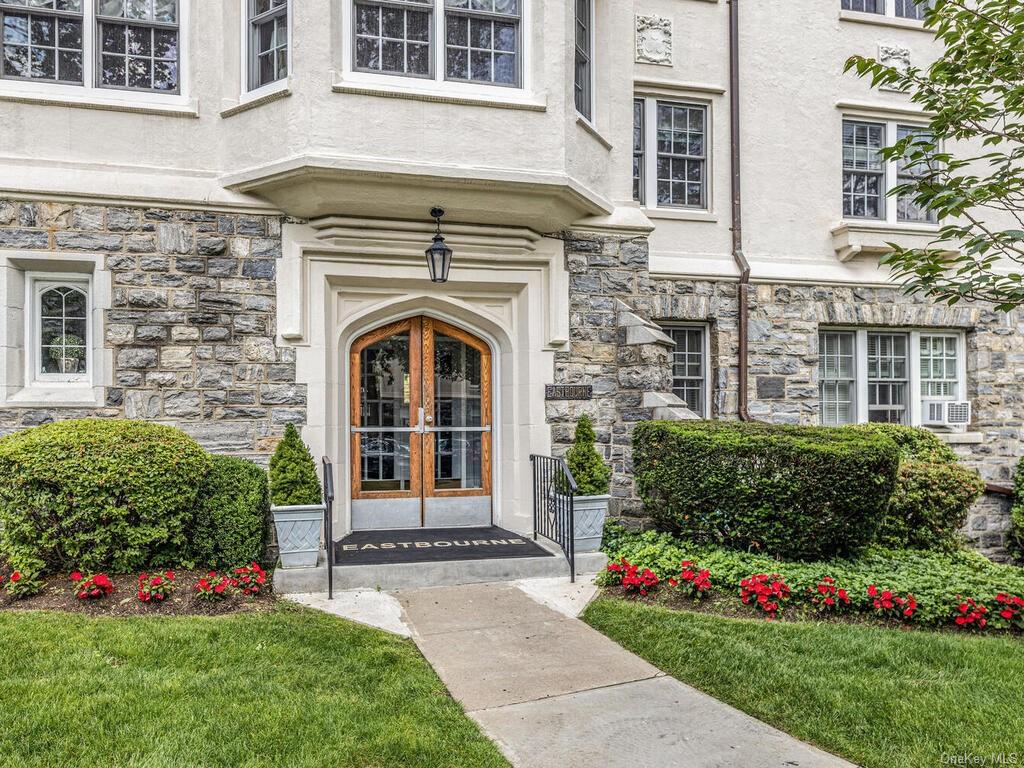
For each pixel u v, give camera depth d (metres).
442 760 3.40
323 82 6.50
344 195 6.68
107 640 4.56
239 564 5.98
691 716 3.99
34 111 6.53
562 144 7.07
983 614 5.48
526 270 7.70
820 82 10.77
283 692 3.99
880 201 11.09
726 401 10.12
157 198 6.62
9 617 4.93
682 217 10.14
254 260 6.91
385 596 5.95
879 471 6.11
